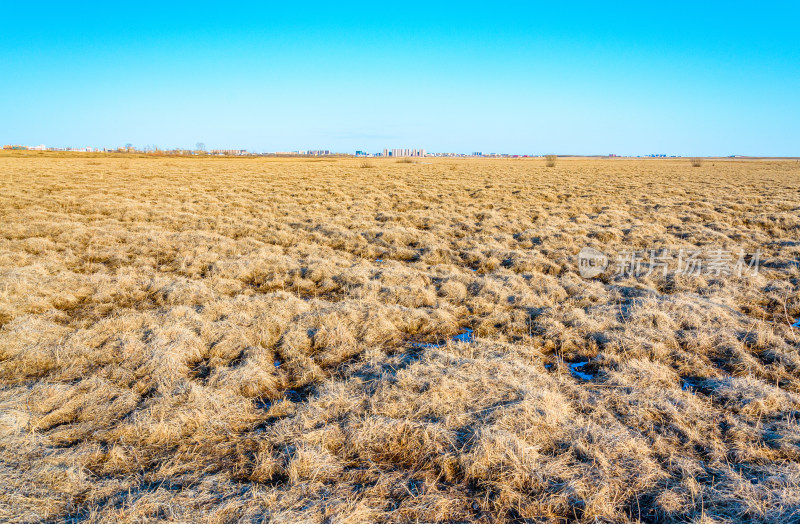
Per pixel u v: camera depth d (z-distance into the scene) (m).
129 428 4.91
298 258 13.38
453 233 17.41
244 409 5.45
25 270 10.65
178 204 21.97
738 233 16.11
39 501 3.89
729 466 4.39
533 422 4.98
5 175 33.12
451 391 5.64
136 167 48.47
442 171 51.56
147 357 6.52
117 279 10.45
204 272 11.89
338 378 6.32
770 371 6.40
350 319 8.19
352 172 47.69
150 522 3.68
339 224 18.41
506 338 7.82
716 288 10.18
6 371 6.22
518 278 11.15
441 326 8.24
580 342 7.46
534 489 4.11
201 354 6.97
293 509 3.83
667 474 4.30
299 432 4.90
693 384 6.24
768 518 3.71
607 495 4.00
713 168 66.38
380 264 13.43
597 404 5.49
